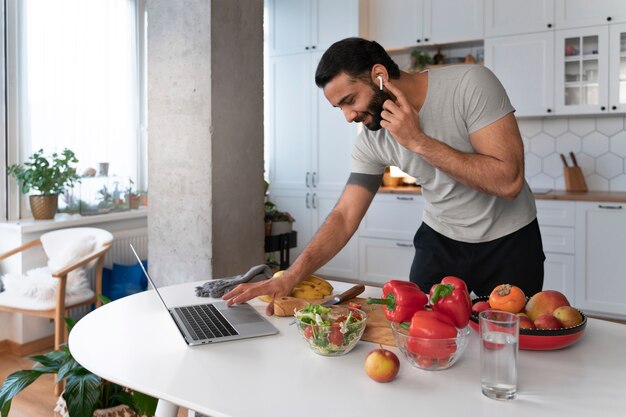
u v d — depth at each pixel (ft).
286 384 3.24
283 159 17.22
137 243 12.98
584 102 13.29
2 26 10.94
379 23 15.83
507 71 14.06
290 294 4.96
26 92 11.45
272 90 17.26
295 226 17.16
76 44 12.39
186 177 10.43
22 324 10.58
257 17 11.07
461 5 14.53
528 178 15.07
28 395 8.80
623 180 13.89
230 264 10.68
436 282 6.28
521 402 2.97
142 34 13.97
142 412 5.84
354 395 3.08
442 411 2.87
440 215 6.15
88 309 11.98
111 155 13.35
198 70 10.14
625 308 12.32
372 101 4.94
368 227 15.64
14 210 11.42
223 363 3.58
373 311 4.46
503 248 5.95
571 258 12.87
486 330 3.03
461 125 5.25
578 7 13.12
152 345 3.93
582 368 3.43
